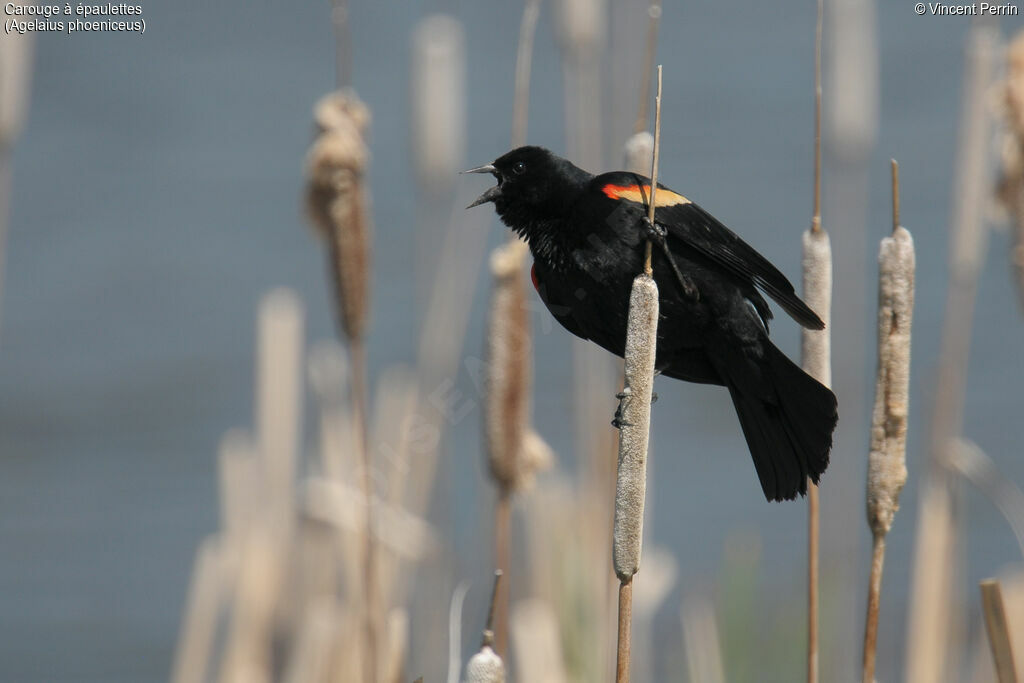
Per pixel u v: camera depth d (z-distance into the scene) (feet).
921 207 80.07
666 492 59.36
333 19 27.43
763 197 81.66
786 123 93.76
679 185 83.10
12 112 29.81
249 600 32.53
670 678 43.01
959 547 33.14
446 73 37.93
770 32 113.91
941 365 33.12
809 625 25.25
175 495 58.23
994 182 27.63
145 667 46.62
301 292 77.15
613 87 39.88
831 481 41.96
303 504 32.91
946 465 32.65
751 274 26.08
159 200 87.04
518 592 35.22
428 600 35.65
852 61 41.75
